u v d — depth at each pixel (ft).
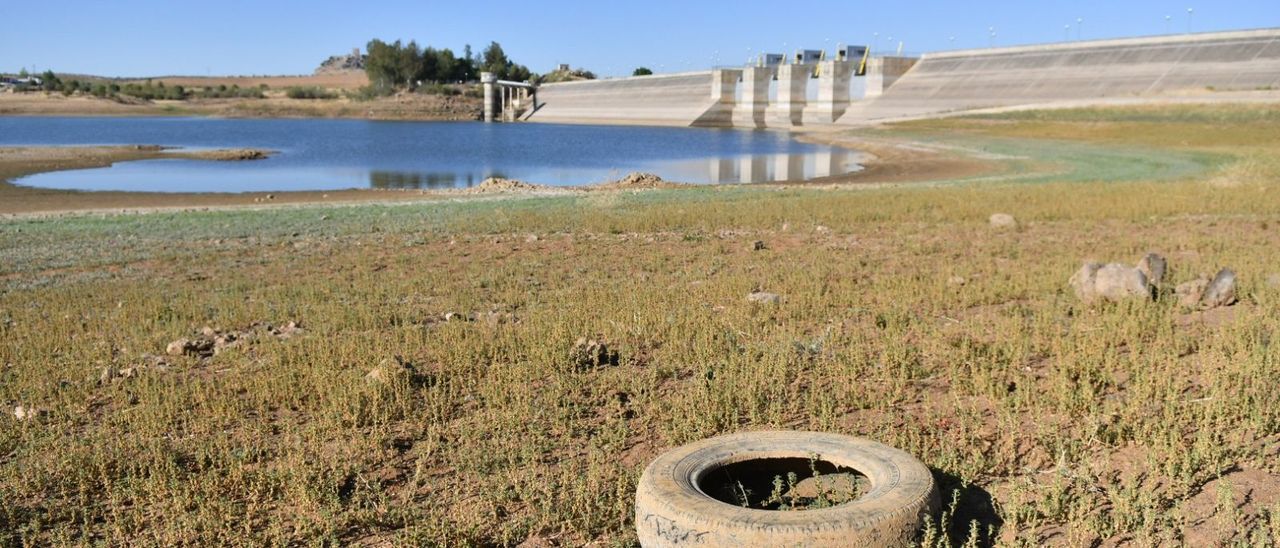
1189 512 19.25
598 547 19.29
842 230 68.03
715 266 52.75
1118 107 284.20
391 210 91.15
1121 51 404.36
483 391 28.48
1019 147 209.97
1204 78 358.23
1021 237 62.34
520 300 43.88
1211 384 26.30
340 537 20.04
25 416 27.66
